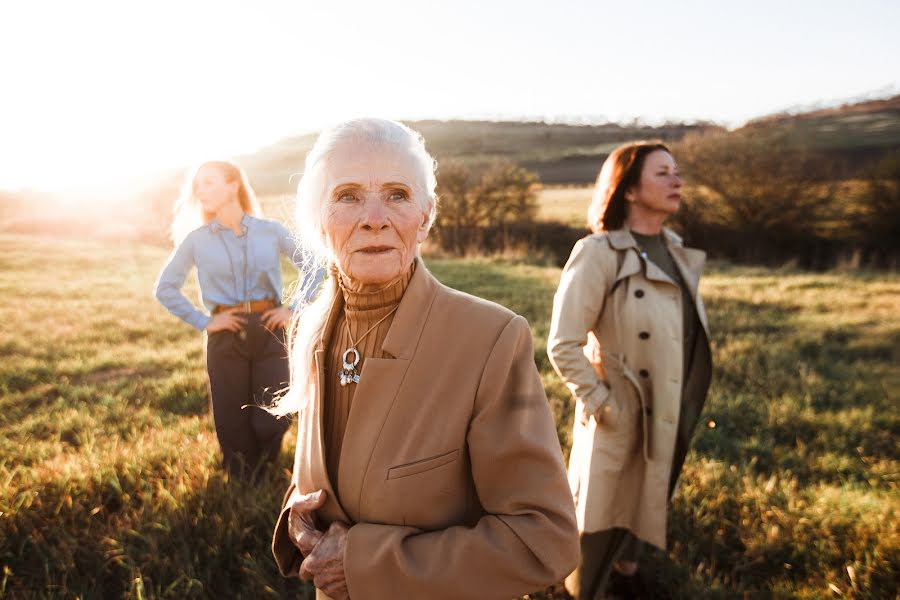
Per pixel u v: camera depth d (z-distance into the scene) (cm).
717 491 318
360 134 103
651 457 221
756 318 864
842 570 257
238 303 305
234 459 312
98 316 905
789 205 2091
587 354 242
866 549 268
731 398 507
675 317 222
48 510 277
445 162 2473
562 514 104
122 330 814
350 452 107
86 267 1603
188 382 535
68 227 2662
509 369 107
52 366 618
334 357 118
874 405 509
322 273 231
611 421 221
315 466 117
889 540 269
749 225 2159
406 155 103
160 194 2930
